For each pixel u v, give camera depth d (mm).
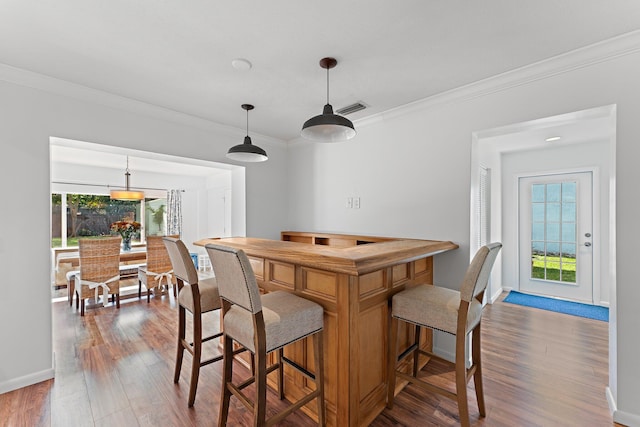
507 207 4512
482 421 1723
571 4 1452
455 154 2471
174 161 3309
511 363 2381
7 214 2057
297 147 4012
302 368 1777
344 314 1617
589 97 1853
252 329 1438
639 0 1413
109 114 2559
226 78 2248
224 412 1630
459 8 1485
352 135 2088
